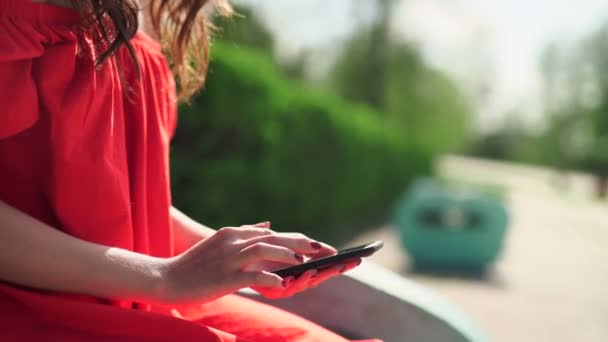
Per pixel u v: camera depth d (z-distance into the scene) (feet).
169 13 4.27
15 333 2.95
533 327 16.11
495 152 145.59
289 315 4.18
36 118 3.00
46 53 3.05
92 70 3.17
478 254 22.84
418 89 94.22
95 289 2.94
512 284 21.13
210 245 3.11
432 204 22.94
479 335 4.70
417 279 21.27
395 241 28.53
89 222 3.22
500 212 22.68
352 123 30.25
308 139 23.35
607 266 25.52
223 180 16.87
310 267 3.34
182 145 16.02
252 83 18.17
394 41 82.58
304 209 23.40
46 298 2.96
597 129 94.94
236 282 3.04
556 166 107.45
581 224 41.27
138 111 3.55
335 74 81.20
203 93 16.07
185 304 3.02
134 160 3.55
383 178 39.22
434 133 111.14
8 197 3.17
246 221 18.42
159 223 3.67
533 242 31.27
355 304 4.63
